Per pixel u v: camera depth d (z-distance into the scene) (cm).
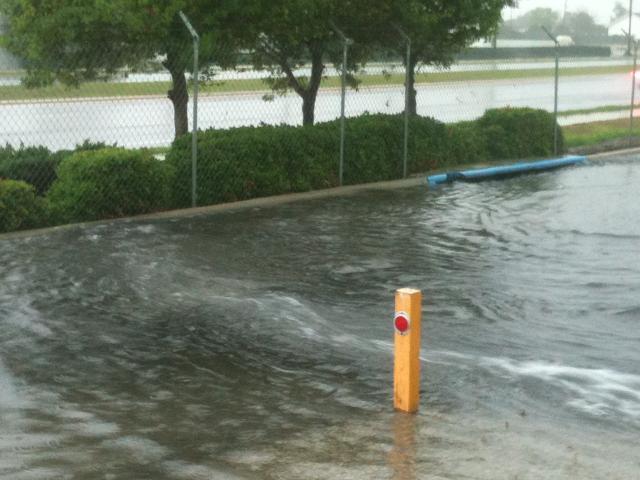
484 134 2041
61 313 877
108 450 574
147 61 1599
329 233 1259
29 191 1254
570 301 941
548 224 1329
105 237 1205
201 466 551
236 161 1505
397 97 2831
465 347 798
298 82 1888
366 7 1775
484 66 4488
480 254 1145
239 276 1028
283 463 557
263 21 1612
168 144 1972
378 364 751
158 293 952
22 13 1545
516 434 608
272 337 820
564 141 2214
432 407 657
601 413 650
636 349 797
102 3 1462
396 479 533
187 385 700
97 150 1398
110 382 704
